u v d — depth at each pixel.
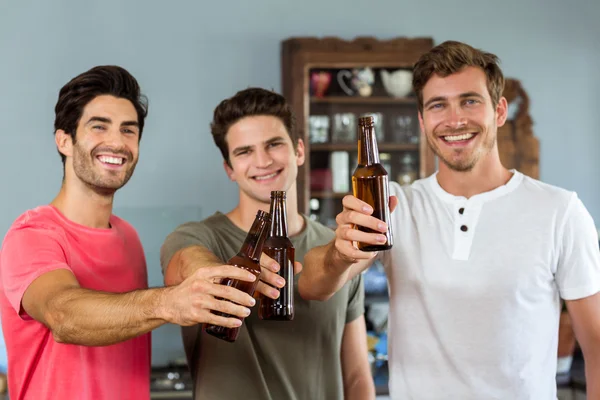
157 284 3.61
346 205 1.33
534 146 3.79
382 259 1.77
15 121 3.56
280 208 1.42
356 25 3.82
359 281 1.90
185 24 3.71
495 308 1.62
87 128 1.66
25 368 1.61
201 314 1.20
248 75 3.74
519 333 1.62
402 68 3.65
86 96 1.66
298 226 1.83
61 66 3.60
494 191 1.70
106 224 1.75
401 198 1.78
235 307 1.20
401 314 1.71
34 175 3.57
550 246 1.65
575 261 1.66
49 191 3.58
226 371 1.66
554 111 3.96
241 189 1.76
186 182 3.67
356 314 1.90
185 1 3.71
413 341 1.68
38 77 3.58
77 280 1.57
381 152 3.66
